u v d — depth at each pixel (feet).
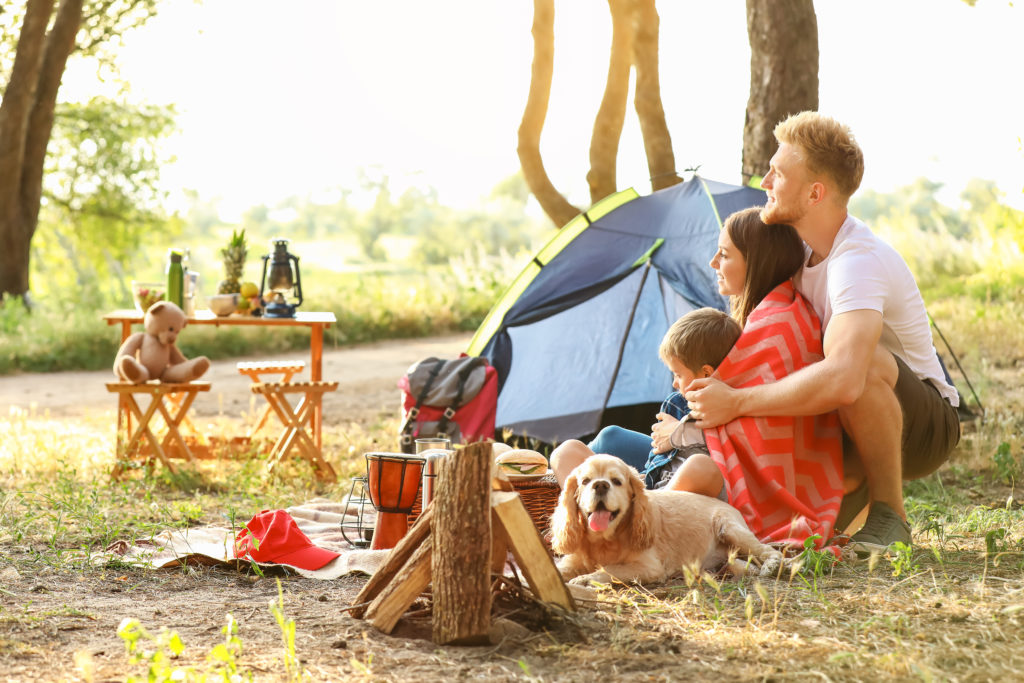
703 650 8.23
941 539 12.69
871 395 11.59
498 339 20.94
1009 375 30.14
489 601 8.67
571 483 10.52
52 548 13.38
